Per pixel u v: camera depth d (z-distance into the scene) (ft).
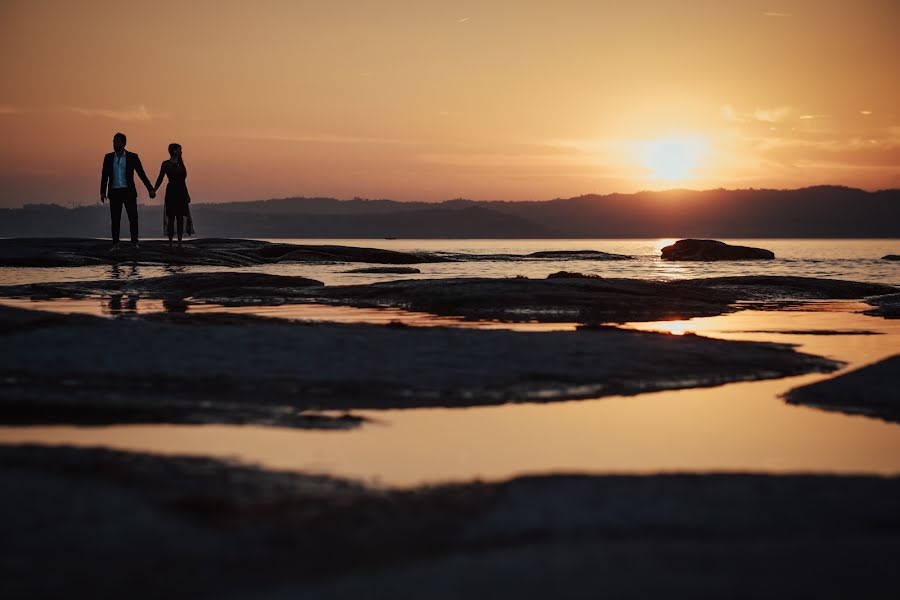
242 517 11.13
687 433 18.01
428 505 11.93
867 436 17.87
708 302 49.78
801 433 18.07
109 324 27.09
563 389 22.02
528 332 28.45
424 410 19.70
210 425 17.85
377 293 48.19
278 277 56.18
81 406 18.97
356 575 9.18
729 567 9.18
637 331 31.89
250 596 8.63
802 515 11.32
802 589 8.61
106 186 75.82
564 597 8.42
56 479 12.23
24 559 9.55
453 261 121.90
